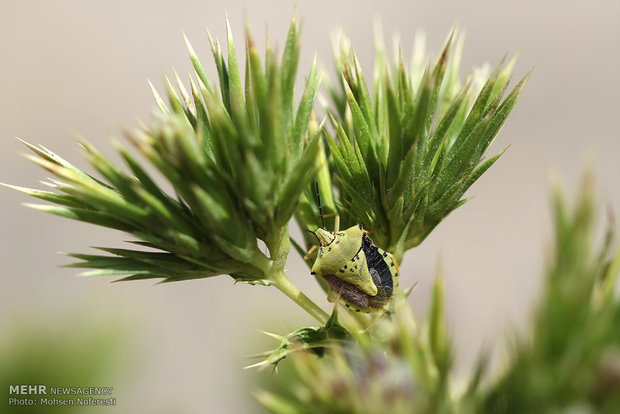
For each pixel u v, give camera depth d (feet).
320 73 0.67
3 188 1.69
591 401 0.58
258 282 0.68
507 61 1.87
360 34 1.88
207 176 0.65
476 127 0.68
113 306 0.91
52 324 0.88
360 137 0.69
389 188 0.68
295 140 0.66
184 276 0.67
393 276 0.68
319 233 0.68
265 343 1.01
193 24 1.91
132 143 0.64
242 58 1.32
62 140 1.74
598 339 0.58
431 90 0.67
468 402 0.60
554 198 0.58
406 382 0.60
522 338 0.59
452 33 0.68
